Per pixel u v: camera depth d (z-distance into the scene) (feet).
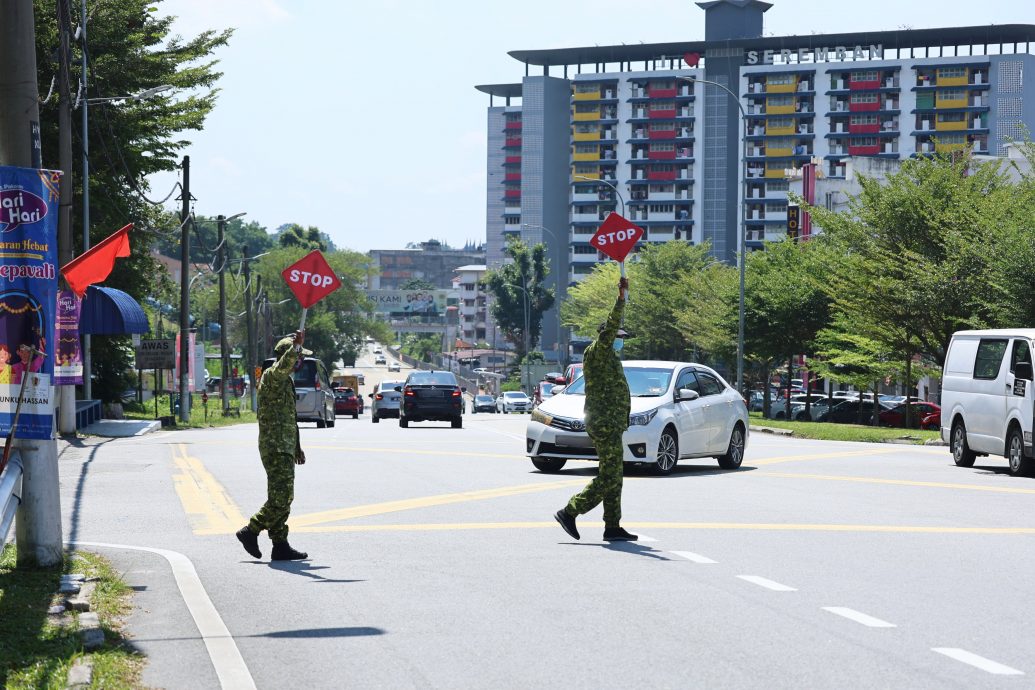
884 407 254.68
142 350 171.94
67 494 69.46
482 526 56.13
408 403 174.81
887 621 35.22
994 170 194.08
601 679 28.55
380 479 79.51
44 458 41.63
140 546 49.65
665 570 44.01
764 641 32.55
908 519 60.54
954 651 31.40
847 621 35.19
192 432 155.02
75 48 160.86
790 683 28.12
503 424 192.44
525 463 93.86
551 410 85.56
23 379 40.42
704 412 90.38
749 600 38.37
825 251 201.46
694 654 31.07
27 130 41.78
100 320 158.61
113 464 91.61
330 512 61.46
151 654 31.07
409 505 64.59
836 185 363.15
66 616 34.24
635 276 399.24
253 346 313.73
